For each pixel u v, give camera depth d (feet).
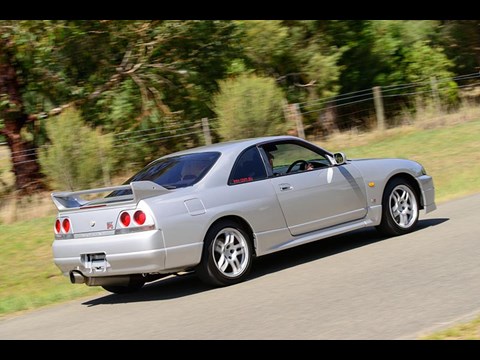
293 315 20.08
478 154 53.83
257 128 58.90
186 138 63.98
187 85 67.10
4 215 49.01
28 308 27.73
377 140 64.44
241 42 70.38
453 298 19.69
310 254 29.89
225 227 25.36
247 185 26.30
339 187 28.73
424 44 82.69
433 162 53.62
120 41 64.54
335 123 72.64
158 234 23.65
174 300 24.73
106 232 24.35
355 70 77.15
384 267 24.89
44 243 40.01
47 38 59.88
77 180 51.90
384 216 30.22
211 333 19.33
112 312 24.32
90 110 63.41
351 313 19.48
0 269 36.37
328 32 73.87
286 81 74.64
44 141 60.70
